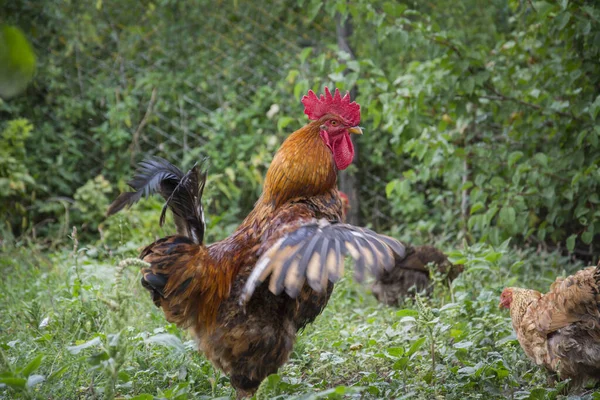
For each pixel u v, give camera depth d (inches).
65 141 388.8
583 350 162.6
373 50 362.9
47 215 370.6
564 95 270.7
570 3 247.8
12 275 270.4
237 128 388.2
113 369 127.9
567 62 258.1
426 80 268.8
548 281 260.5
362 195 391.9
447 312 213.8
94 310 200.1
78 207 353.4
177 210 163.6
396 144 302.4
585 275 164.9
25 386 132.3
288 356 155.7
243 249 153.2
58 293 239.6
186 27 407.8
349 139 173.0
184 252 151.3
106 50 419.2
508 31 358.9
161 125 404.8
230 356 151.9
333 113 170.6
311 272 129.6
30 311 199.8
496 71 278.7
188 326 155.5
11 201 354.6
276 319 150.9
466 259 235.5
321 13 393.7
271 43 402.0
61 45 416.2
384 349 191.6
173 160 395.9
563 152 268.7
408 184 302.0
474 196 277.4
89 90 405.7
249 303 149.3
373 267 130.3
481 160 285.0
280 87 378.6
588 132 258.7
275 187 160.2
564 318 165.0
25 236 321.4
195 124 397.4
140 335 176.9
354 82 274.8
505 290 196.1
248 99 402.9
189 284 150.6
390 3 264.4
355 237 136.0
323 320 221.5
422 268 272.7
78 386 164.2
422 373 170.1
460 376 165.2
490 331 197.5
